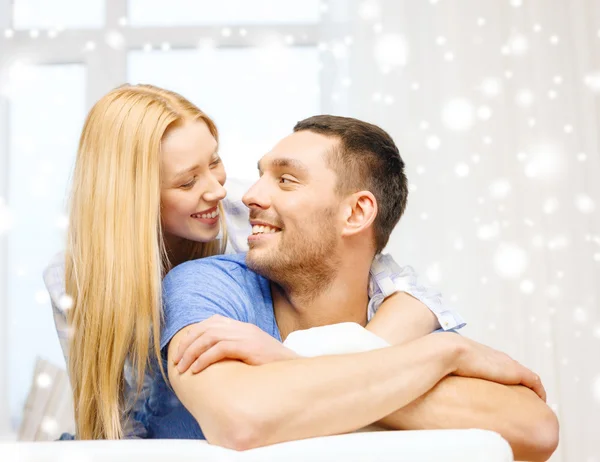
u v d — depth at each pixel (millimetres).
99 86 3082
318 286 1172
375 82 2879
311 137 1182
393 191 1232
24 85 3074
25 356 2934
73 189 1282
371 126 1231
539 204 2811
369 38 2902
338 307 1193
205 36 3096
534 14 2920
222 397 825
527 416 932
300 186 1146
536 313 2760
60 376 1915
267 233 1158
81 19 3166
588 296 2785
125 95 1305
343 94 2881
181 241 1450
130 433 1206
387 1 2914
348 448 713
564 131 2859
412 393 878
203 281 1118
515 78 2891
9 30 2939
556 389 2740
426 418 918
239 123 3078
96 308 1178
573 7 2926
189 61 3115
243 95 3086
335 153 1166
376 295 1243
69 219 1277
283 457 718
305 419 814
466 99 2865
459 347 939
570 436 2736
